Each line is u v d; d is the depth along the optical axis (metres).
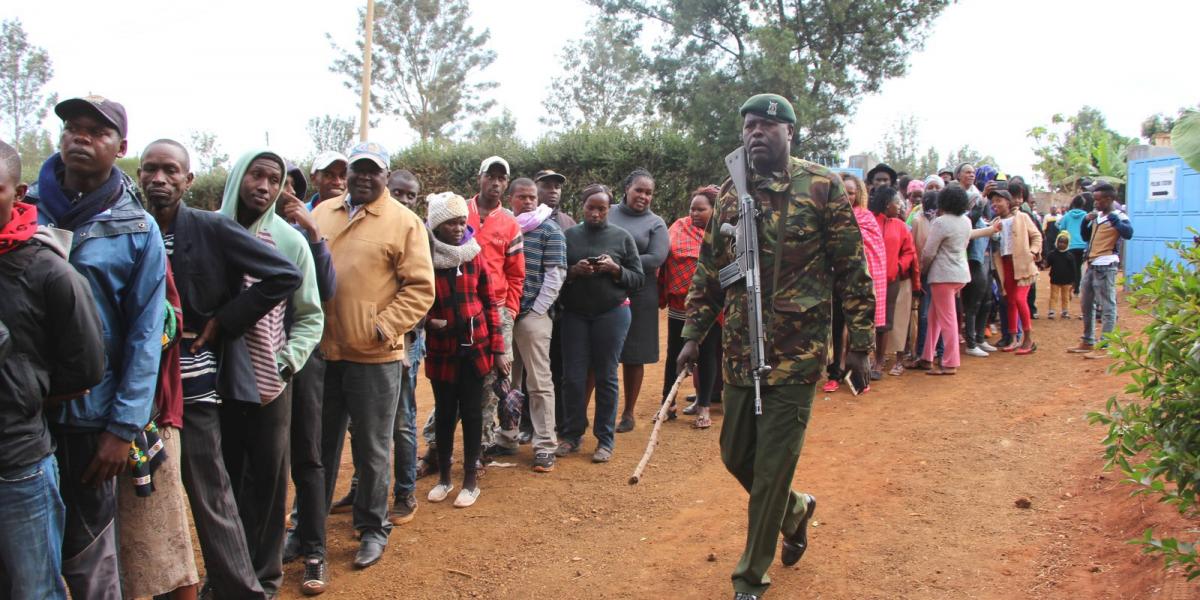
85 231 2.89
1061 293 11.34
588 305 6.02
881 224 8.16
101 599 2.93
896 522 4.62
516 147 17.64
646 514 5.07
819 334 3.65
